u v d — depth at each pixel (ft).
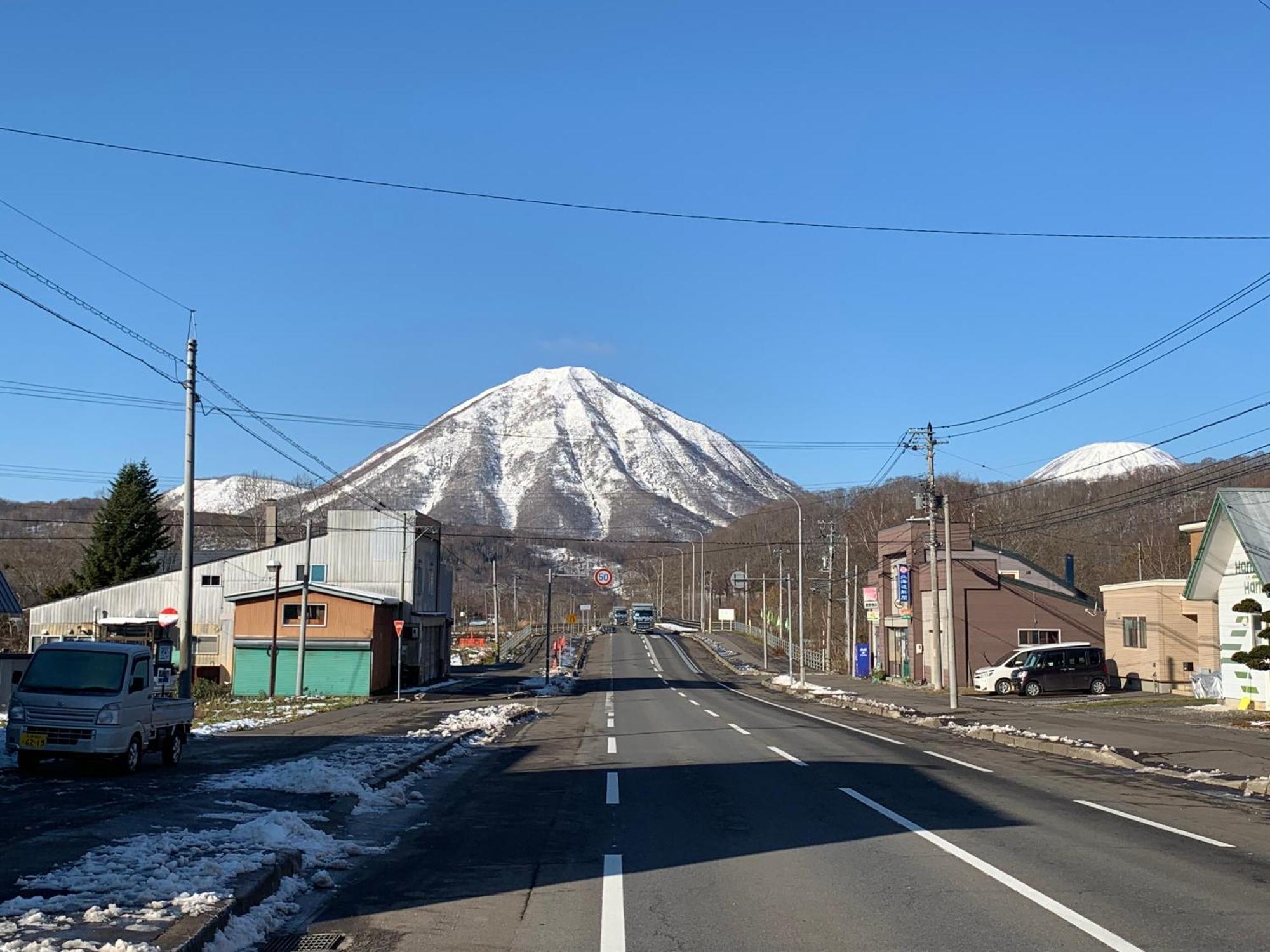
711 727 88.74
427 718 95.61
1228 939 22.09
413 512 185.47
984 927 23.16
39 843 30.04
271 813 34.12
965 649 162.71
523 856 31.71
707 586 430.20
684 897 26.07
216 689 154.51
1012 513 267.39
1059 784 50.70
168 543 226.38
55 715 49.03
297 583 155.74
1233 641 99.19
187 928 20.54
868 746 70.85
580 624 407.44
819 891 26.71
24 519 248.11
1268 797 46.93
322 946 21.97
